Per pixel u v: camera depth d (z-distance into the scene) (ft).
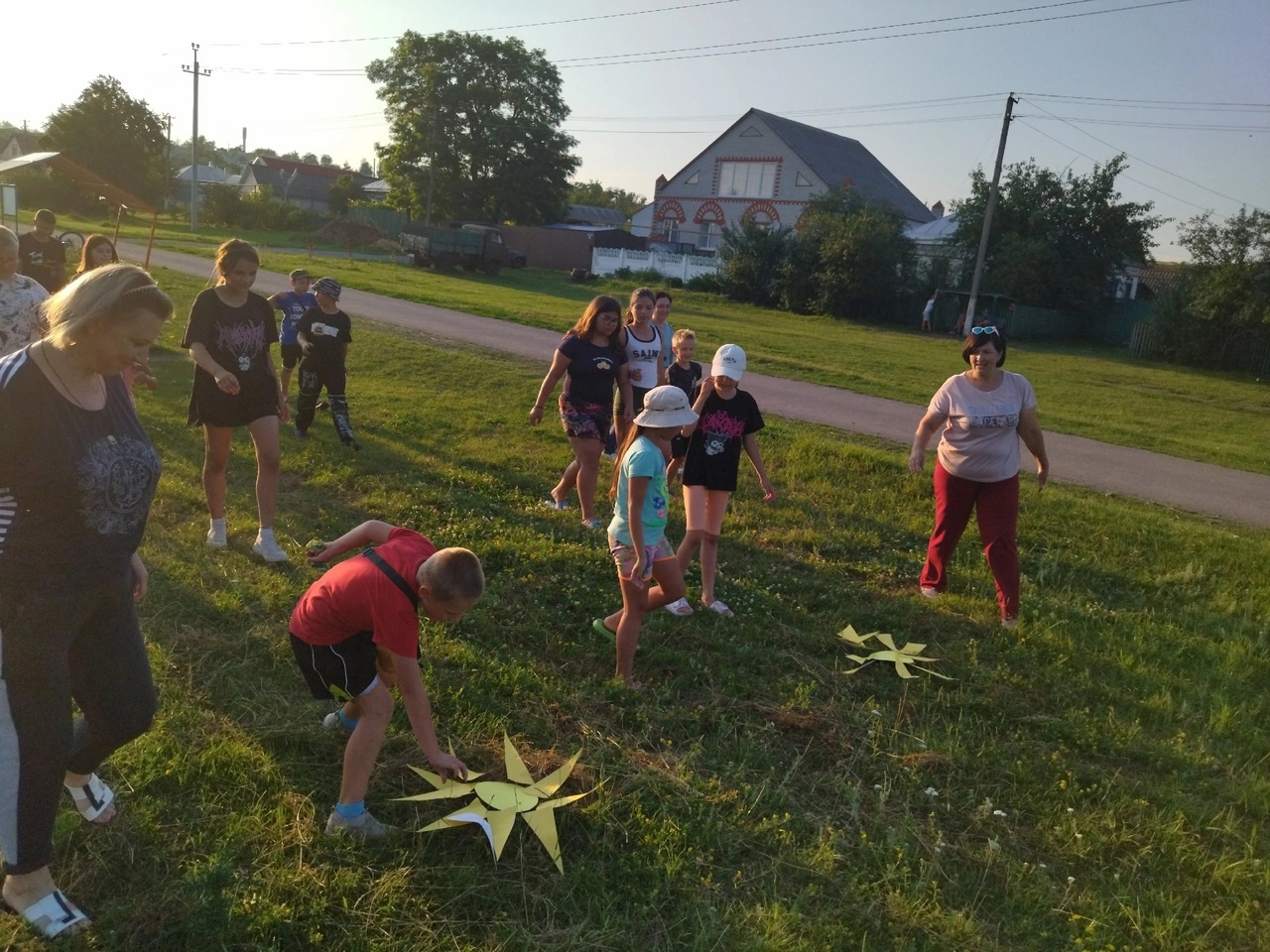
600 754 12.67
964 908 10.50
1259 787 13.33
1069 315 124.36
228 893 9.25
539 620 16.75
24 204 171.32
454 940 9.16
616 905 10.01
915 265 125.80
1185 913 10.82
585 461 22.49
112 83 174.19
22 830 8.52
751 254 131.23
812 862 10.89
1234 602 21.47
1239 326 99.09
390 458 27.04
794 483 28.48
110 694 9.24
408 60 190.90
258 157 305.73
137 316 8.15
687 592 18.85
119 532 8.69
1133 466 38.34
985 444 18.97
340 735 12.33
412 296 75.05
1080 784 13.33
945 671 16.65
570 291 121.08
